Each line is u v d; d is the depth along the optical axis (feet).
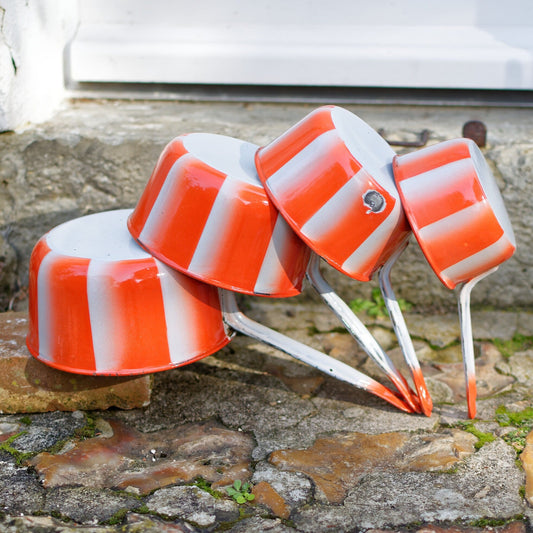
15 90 8.73
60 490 5.91
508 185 8.73
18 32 8.66
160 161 6.60
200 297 6.59
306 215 6.18
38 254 6.55
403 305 9.25
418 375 6.97
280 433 6.79
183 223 6.27
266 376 7.79
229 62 10.05
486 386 7.66
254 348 8.35
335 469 6.25
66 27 10.15
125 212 7.56
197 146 6.71
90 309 6.26
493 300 9.21
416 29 10.32
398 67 9.94
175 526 5.51
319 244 6.23
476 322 8.93
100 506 5.72
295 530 5.50
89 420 6.90
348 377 7.00
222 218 6.19
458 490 5.95
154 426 6.88
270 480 6.08
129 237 6.83
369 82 10.04
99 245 6.64
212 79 10.14
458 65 9.86
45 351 6.60
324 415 7.09
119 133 8.96
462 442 6.60
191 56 10.06
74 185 8.98
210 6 10.41
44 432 6.68
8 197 9.01
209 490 5.95
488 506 5.76
